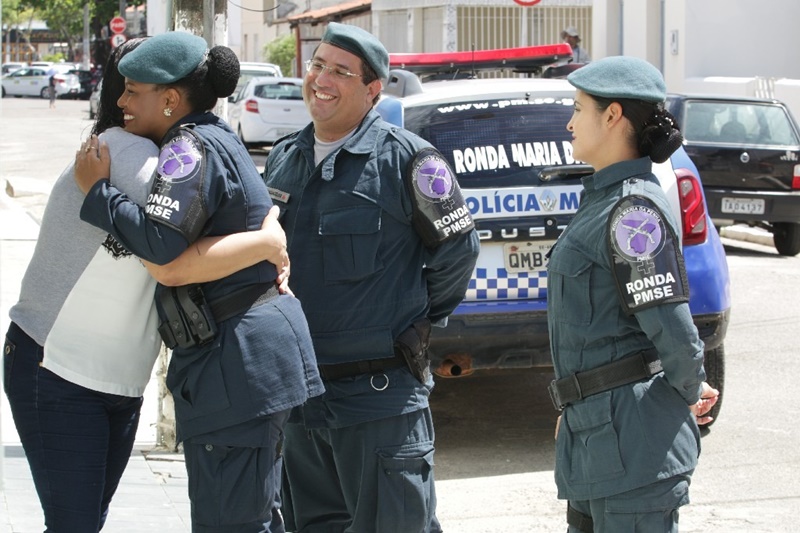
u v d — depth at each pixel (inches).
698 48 970.7
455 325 268.1
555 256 155.4
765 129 597.3
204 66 156.6
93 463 157.5
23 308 158.9
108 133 154.6
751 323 433.7
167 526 220.4
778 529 233.6
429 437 183.5
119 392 159.0
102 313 156.0
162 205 146.4
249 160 159.3
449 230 181.6
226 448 155.6
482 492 257.9
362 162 181.0
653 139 151.2
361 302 179.2
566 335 153.6
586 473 151.0
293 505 195.8
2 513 219.0
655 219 147.3
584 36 1337.4
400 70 308.5
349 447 180.9
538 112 282.5
